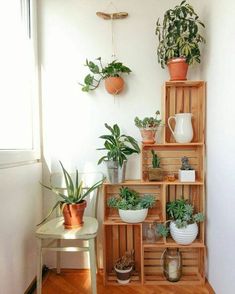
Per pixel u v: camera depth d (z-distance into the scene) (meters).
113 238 1.96
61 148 1.99
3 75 1.50
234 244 1.33
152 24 1.92
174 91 1.93
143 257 1.79
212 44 1.65
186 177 1.78
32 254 1.77
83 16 1.94
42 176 2.00
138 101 1.95
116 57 1.95
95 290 1.49
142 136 1.83
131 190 1.91
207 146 1.77
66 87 1.97
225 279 1.46
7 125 1.55
